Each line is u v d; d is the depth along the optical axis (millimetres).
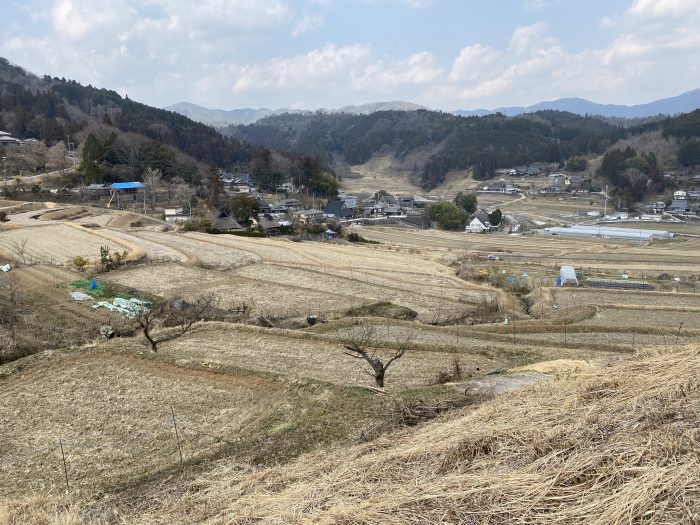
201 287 38125
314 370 20312
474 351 22531
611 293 39156
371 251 63500
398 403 14500
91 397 17500
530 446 7250
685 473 5527
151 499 10844
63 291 34531
